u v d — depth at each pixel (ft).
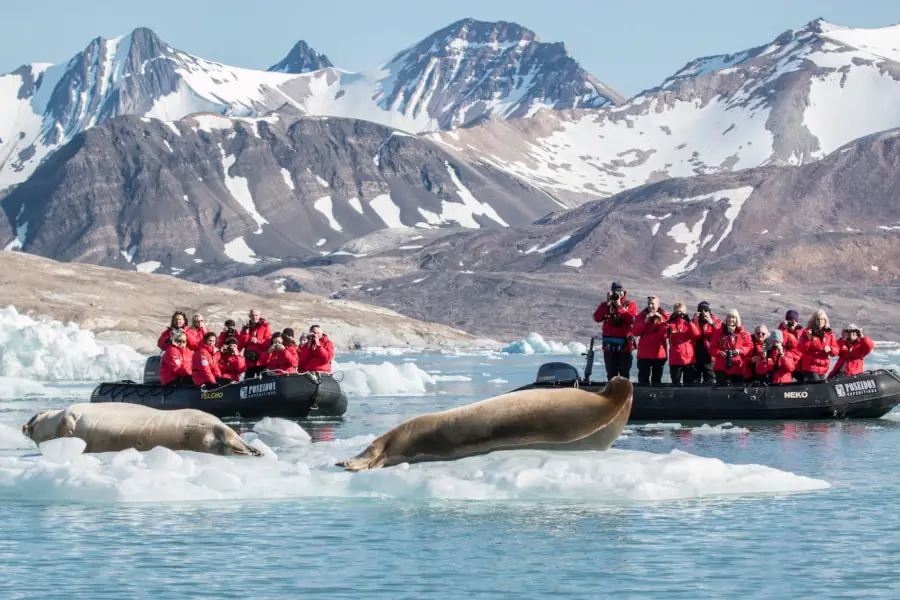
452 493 92.07
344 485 95.55
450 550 74.90
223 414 170.09
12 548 75.72
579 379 160.76
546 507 88.33
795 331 172.86
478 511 86.99
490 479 94.17
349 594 64.75
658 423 163.73
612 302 168.76
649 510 87.04
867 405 167.02
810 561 71.31
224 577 68.44
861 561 71.05
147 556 73.46
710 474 96.17
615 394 101.76
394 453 103.40
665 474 95.40
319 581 67.46
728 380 171.22
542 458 98.73
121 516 85.30
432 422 103.19
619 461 97.50
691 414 164.96
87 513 86.69
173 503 90.63
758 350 171.01
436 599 63.67
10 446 129.08
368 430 156.97
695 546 75.41
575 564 71.10
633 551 74.28
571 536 78.54
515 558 72.59
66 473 95.14
